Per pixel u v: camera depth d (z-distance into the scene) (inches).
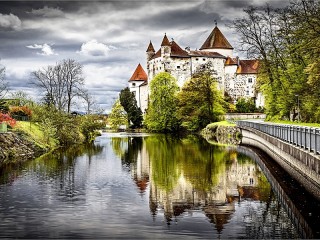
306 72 1696.6
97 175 1250.0
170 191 1004.6
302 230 690.8
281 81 2327.8
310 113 2142.0
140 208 841.5
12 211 817.5
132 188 1045.2
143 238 661.9
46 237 667.4
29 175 1240.8
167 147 2265.0
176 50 5659.5
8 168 1378.0
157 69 5664.4
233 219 760.3
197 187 1053.8
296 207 802.8
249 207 845.8
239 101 5093.5
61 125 2508.6
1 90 2519.7
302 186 937.5
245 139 2529.5
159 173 1285.7
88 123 3088.1
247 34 2443.4
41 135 2215.8
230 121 3686.0
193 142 2628.0
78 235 677.3
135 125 5324.8
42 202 891.4
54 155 1819.6
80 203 882.1
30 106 2775.6
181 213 804.6
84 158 1713.8
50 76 3097.9
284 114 2434.8
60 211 819.4
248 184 1087.6
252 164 1476.4
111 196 951.0
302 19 1670.8
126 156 1801.2
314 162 823.1
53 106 2610.7
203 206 856.9
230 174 1251.2
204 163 1517.0
